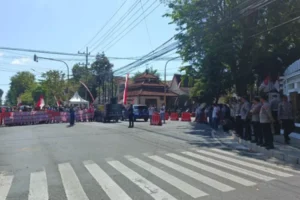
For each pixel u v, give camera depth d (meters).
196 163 9.34
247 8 14.88
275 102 15.49
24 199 6.05
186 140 15.16
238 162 9.57
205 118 28.86
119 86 60.41
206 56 23.91
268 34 21.95
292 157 9.65
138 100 50.69
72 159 10.25
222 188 6.59
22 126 27.70
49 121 32.09
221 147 12.88
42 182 7.34
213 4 21.73
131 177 7.62
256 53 22.48
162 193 6.27
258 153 11.39
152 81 54.56
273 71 24.14
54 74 59.22
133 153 11.23
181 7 23.53
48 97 66.00
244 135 14.45
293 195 6.07
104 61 64.12
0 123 28.81
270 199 5.83
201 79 27.56
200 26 22.36
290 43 23.55
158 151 11.66
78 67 63.91
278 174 7.93
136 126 24.42
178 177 7.59
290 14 21.52
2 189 6.81
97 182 7.21
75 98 44.53
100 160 9.96
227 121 19.66
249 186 6.74
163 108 29.92
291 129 13.09
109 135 17.56
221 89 26.14
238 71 23.48
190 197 5.99
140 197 6.03
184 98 52.94
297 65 16.48
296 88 17.59
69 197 6.13
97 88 64.19
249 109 13.98
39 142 14.99
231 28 21.78
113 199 5.95
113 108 31.53
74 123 29.47
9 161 10.18
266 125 11.35
